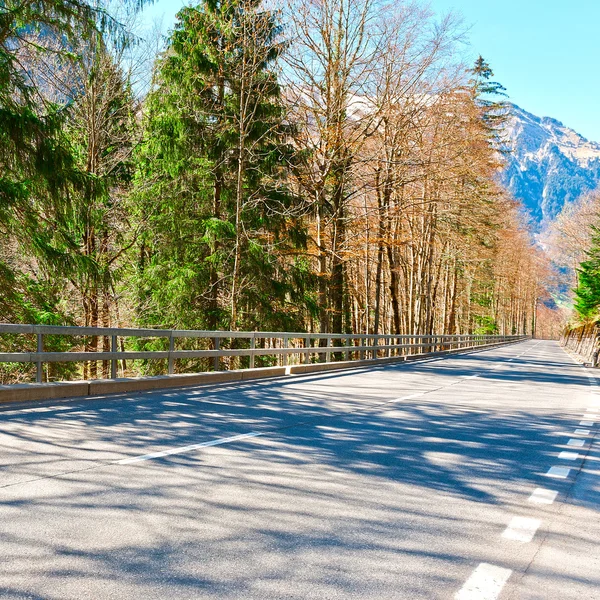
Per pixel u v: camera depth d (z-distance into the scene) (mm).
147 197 27141
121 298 29078
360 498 5766
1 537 4434
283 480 6258
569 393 17062
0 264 17047
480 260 52906
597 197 87375
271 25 26500
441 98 31266
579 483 6730
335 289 33125
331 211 30625
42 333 11406
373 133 29719
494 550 4586
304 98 28859
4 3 15930
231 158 27125
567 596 3836
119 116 29172
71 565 3990
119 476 6125
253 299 28094
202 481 6078
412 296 46281
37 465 6453
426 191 35750
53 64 22453
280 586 3807
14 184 16578
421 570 4145
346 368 24328
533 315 150375
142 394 12922
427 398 14078
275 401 12516
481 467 7277
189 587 3742
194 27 25984
